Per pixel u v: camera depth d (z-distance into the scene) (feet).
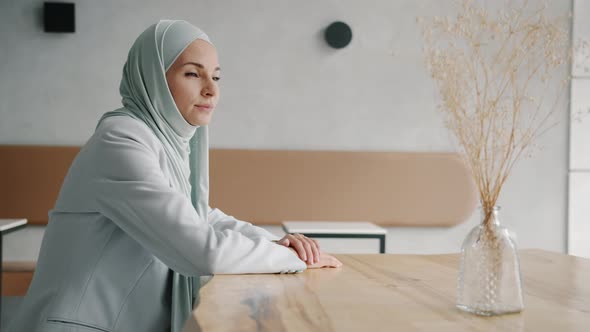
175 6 14.23
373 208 14.62
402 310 3.05
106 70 14.11
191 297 4.93
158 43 5.21
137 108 5.23
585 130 14.96
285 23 14.51
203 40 5.37
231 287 3.63
